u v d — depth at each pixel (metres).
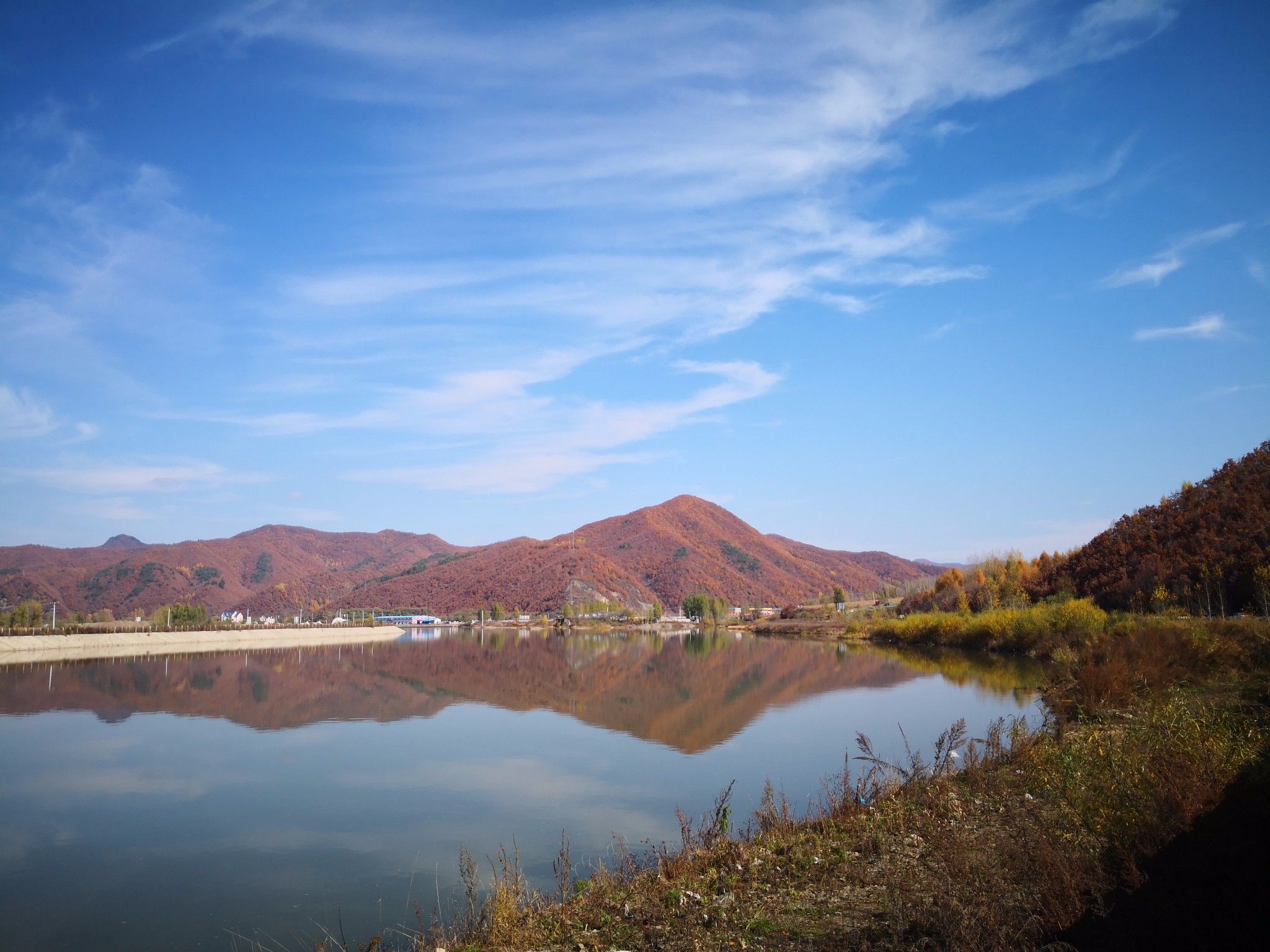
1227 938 6.59
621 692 45.66
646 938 8.80
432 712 38.41
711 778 22.30
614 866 14.81
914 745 24.69
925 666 53.66
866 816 12.79
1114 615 55.91
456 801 20.89
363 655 86.38
